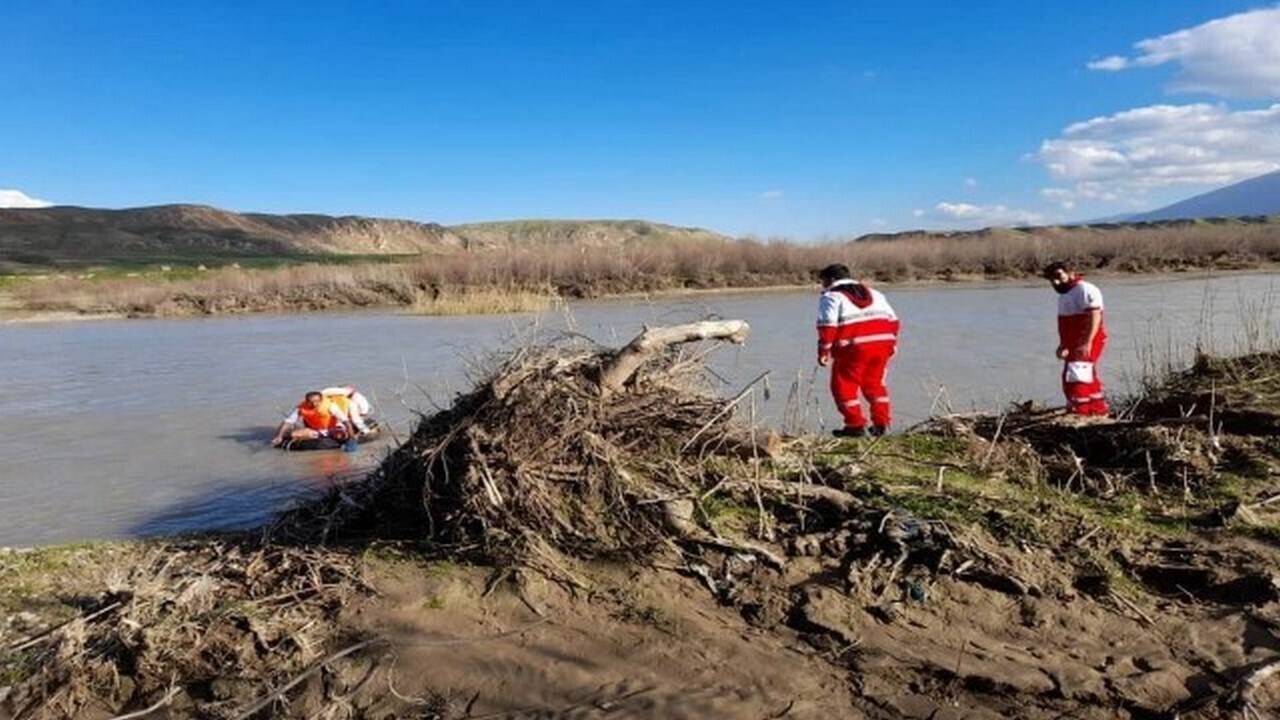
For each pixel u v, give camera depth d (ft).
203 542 23.25
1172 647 16.14
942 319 86.33
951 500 20.26
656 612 17.44
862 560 18.30
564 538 19.13
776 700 15.23
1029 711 14.80
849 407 28.60
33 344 94.27
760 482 20.49
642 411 21.97
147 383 61.11
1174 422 24.36
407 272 148.56
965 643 16.47
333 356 72.38
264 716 15.66
